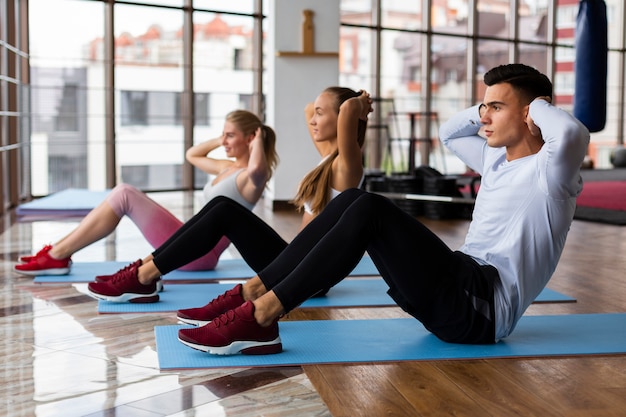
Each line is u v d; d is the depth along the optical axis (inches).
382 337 103.3
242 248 114.7
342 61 407.8
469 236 100.0
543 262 94.4
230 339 93.4
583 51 213.0
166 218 144.8
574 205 94.2
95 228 145.4
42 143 329.7
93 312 118.9
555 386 85.1
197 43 358.3
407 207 273.3
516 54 460.4
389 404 79.3
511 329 97.6
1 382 86.1
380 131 413.7
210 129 365.7
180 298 127.3
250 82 372.2
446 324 96.3
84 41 332.8
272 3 295.7
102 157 341.7
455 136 108.6
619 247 199.6
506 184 95.7
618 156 505.7
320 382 86.0
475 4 440.8
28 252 182.9
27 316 116.6
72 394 82.2
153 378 87.4
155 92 351.6
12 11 299.0
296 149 295.7
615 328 110.5
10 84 298.8
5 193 278.4
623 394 82.7
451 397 81.4
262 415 76.4
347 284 142.1
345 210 90.2
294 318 116.0
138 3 342.6
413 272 91.4
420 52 426.6
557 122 87.0
